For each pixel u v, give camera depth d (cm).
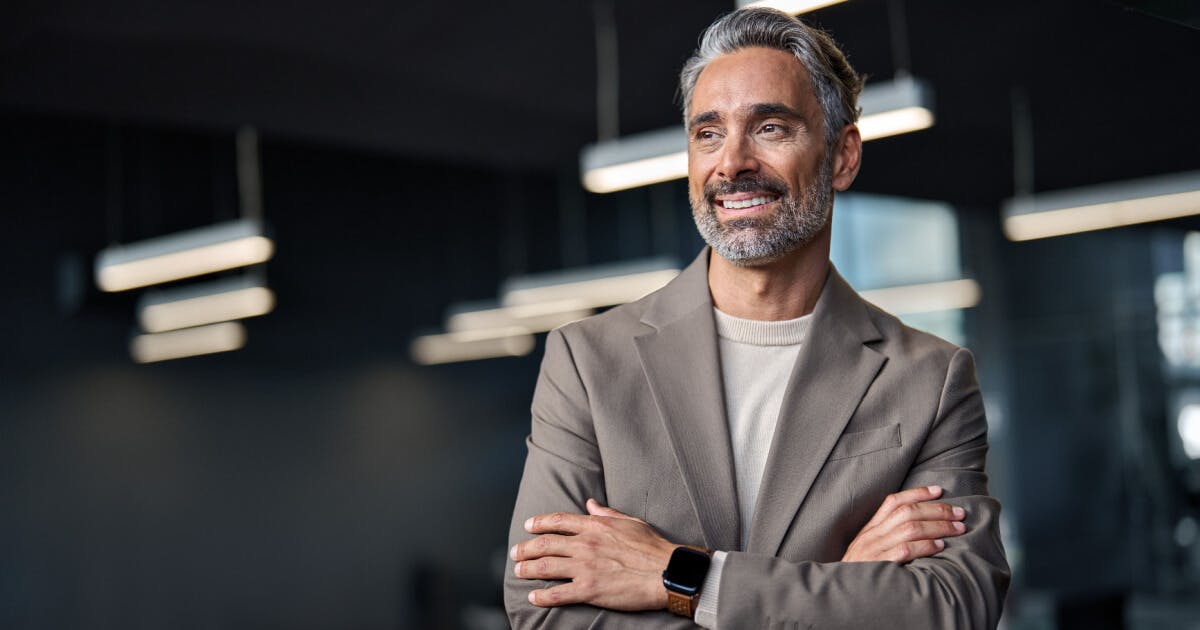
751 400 167
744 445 165
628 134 798
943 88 675
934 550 153
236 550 1176
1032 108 714
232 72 621
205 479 1159
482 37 614
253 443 1196
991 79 666
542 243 1384
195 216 1121
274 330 1209
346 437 1266
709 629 148
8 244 1022
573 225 1395
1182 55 640
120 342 1101
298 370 1230
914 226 1363
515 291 852
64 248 1051
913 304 1008
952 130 732
